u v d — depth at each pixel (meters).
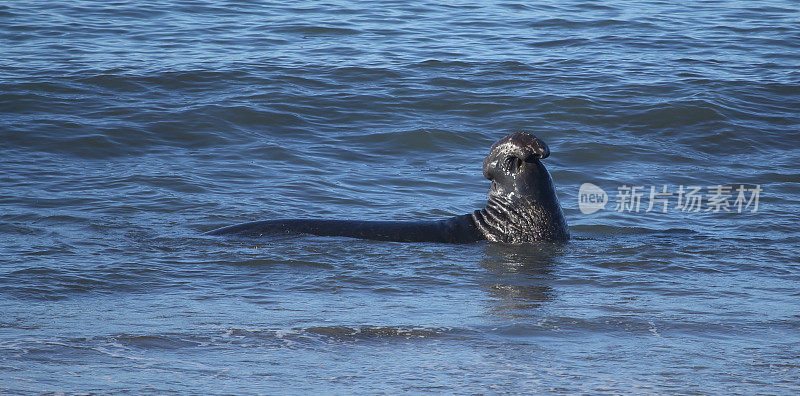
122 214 32.44
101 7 72.12
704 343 19.83
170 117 46.75
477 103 50.41
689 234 31.30
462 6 75.25
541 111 49.19
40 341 19.22
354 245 28.69
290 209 33.81
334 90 52.16
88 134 43.75
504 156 29.50
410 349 19.28
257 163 40.69
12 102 47.97
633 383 17.33
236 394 16.53
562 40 64.19
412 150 43.81
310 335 20.09
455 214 33.91
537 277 25.38
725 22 69.94
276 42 62.66
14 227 30.23
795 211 34.78
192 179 37.62
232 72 54.62
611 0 78.38
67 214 32.19
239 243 28.77
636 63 58.28
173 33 64.62
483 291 23.92
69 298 22.84
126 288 23.86
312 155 42.25
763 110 49.88
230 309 22.05
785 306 22.75
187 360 18.38
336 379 17.45
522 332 20.44
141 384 16.88
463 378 17.55
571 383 17.31
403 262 26.86
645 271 26.17
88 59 56.88
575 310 22.19
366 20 69.69
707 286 24.67
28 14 68.94
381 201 35.47
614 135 46.00
